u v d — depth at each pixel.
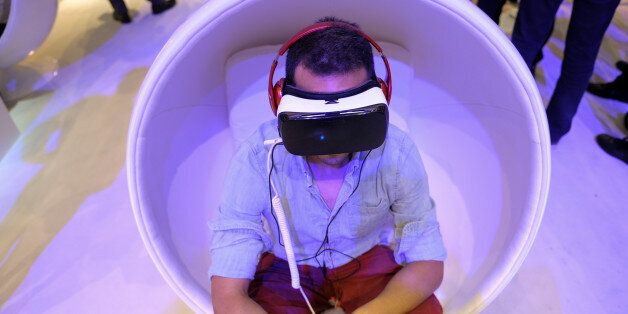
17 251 1.50
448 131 1.10
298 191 0.82
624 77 1.93
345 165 0.79
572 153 1.74
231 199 0.81
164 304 1.34
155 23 2.68
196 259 0.96
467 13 0.76
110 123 1.99
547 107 1.77
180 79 0.87
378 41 1.13
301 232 0.88
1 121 1.82
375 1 0.93
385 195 0.85
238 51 1.08
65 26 2.67
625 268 1.36
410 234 0.84
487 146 0.96
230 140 1.16
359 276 0.92
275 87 0.74
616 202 1.55
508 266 0.81
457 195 1.05
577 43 1.44
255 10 0.91
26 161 1.82
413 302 0.80
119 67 2.34
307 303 0.88
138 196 0.81
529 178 0.81
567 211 1.53
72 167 1.78
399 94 1.10
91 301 1.36
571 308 1.28
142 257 1.46
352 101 0.65
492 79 0.85
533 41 1.53
